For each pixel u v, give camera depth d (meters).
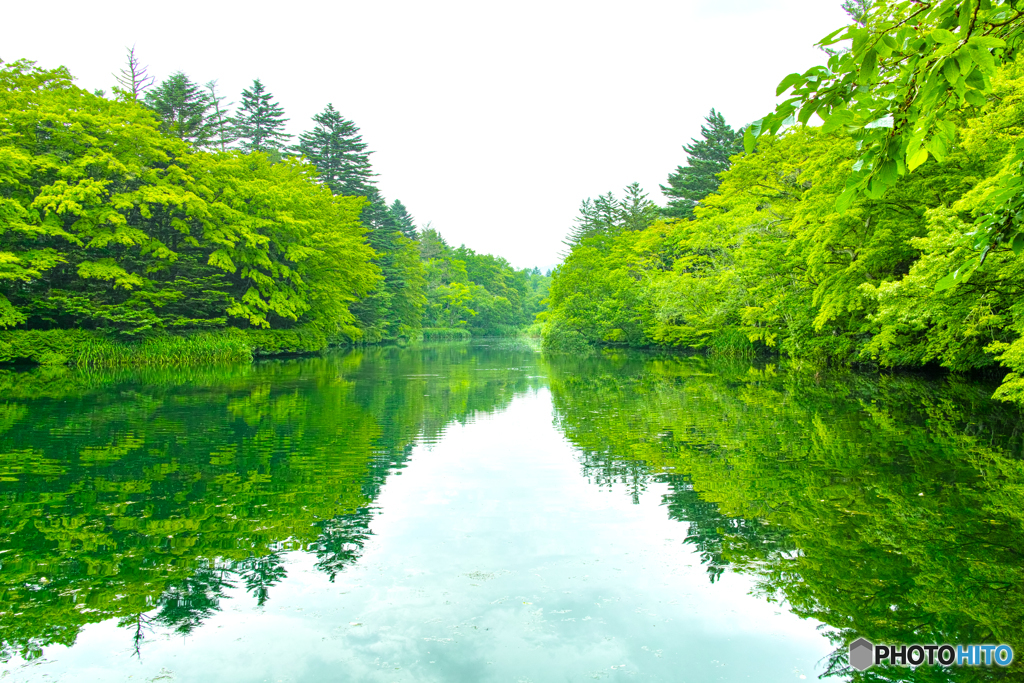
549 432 11.23
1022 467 8.10
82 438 10.45
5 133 22.78
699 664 3.85
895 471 8.02
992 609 4.48
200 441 10.33
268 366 27.06
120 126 25.72
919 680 3.67
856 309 18.92
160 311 29.81
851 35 2.37
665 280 36.91
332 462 8.98
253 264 33.78
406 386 19.12
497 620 4.39
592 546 5.73
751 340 28.80
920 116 2.52
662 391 17.42
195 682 3.68
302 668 3.82
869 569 5.17
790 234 23.45
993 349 11.69
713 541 5.80
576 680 3.66
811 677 3.70
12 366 23.67
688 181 50.38
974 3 2.53
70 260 26.55
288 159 41.38
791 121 2.50
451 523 6.38
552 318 48.81
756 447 9.64
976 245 3.54
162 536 6.02
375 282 49.47
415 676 3.72
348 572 5.20
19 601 4.72
